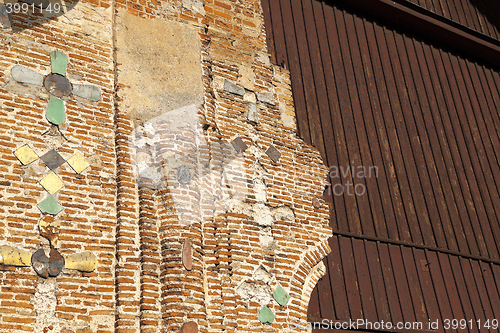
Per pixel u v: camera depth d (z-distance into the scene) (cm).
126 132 638
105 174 611
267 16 929
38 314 514
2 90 584
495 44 1220
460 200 993
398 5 1083
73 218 570
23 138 575
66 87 626
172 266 582
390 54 1070
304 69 920
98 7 695
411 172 957
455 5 1241
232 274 650
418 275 862
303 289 714
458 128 1081
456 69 1172
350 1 1052
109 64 670
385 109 991
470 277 920
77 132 612
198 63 736
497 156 1107
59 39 646
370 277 811
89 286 552
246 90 792
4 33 611
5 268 515
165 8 743
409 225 900
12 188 549
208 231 641
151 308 559
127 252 578
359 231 838
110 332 543
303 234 741
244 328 629
